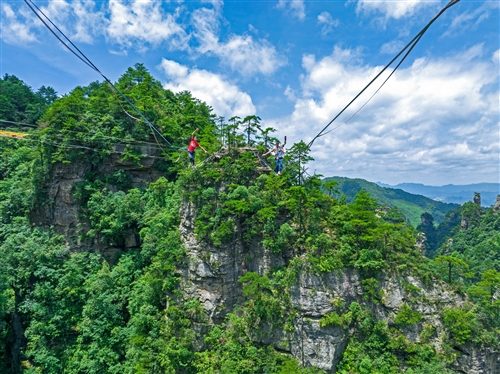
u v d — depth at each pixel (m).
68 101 55.34
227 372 35.59
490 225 133.62
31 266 49.09
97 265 52.41
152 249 47.69
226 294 41.69
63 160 53.81
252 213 43.09
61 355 44.28
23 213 56.91
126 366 39.44
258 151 46.62
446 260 42.72
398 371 37.22
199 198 43.47
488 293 40.47
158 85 77.75
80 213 55.44
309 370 36.44
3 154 67.81
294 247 41.88
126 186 58.72
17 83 99.69
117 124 58.03
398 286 40.72
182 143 60.44
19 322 48.16
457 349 38.97
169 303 41.97
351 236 42.16
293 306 38.75
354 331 39.38
